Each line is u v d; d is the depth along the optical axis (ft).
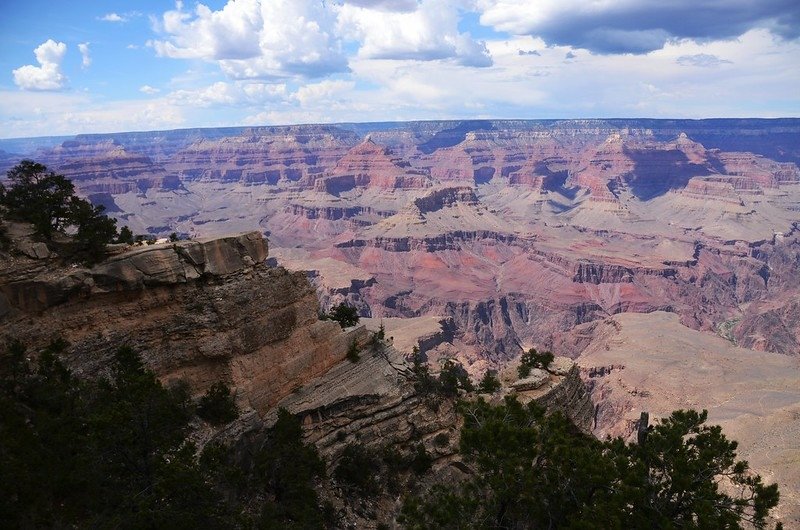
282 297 175.83
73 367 137.80
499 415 119.75
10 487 85.51
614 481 102.47
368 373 192.44
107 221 158.40
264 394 166.71
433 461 176.45
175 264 157.17
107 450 101.96
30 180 158.30
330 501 148.77
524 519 104.01
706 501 93.45
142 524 90.02
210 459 117.50
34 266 139.54
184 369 156.66
